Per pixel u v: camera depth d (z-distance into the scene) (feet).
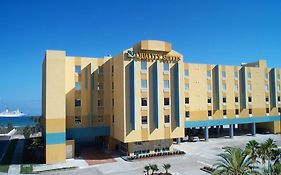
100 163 150.41
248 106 236.22
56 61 156.15
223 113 224.53
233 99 229.66
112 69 179.22
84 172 133.90
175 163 148.66
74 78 173.88
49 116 152.56
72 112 172.04
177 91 169.99
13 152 181.47
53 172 134.10
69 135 170.60
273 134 250.37
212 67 223.30
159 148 171.32
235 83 231.50
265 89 248.11
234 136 240.73
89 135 175.83
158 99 164.86
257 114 241.76
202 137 232.94
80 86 175.01
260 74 245.04
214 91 222.69
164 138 166.30
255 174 80.12
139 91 161.07
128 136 157.48
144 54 163.12
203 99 217.15
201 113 215.51
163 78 167.94
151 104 164.35
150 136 162.61
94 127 177.58
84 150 184.55
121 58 162.30
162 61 168.45
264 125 263.49
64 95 156.46
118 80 167.63
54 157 151.94
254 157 111.86
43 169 138.21
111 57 186.39
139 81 161.58
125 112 158.20
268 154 112.47
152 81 165.48
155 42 164.55
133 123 157.48
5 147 201.77
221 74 224.33
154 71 165.89
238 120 231.50
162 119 166.30
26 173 132.05
